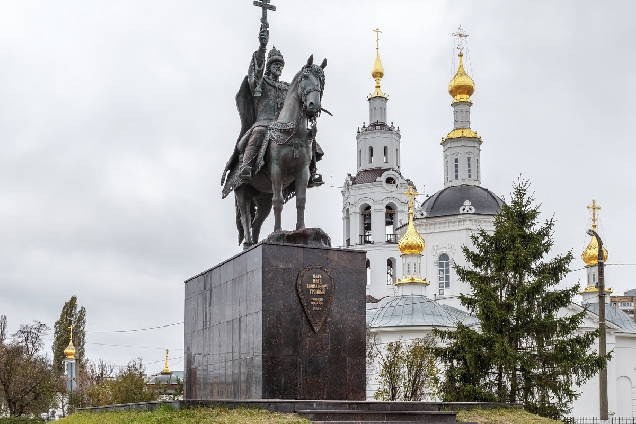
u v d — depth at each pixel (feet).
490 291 114.93
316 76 57.93
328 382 54.90
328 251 56.65
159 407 53.47
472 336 113.29
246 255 57.06
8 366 218.38
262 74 63.93
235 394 57.11
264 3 64.95
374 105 293.64
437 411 55.36
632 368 205.26
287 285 54.95
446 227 222.69
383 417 52.39
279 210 58.80
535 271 119.24
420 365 159.12
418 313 191.72
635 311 380.37
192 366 66.28
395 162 289.94
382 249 275.39
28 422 163.63
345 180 286.87
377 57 296.10
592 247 219.20
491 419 66.39
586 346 114.73
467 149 234.79
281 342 54.03
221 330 60.44
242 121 64.90
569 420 112.68
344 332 55.98
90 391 209.97
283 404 51.16
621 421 192.03
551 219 120.67
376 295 272.10
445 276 221.66
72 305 304.30
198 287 66.33
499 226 121.29
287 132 58.65
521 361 110.73
